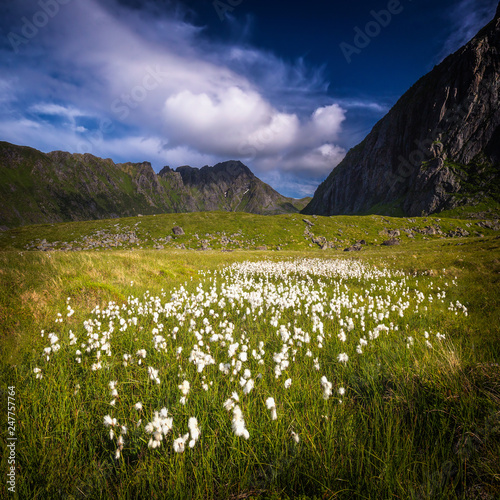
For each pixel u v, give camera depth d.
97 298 8.13
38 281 7.91
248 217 109.56
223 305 7.80
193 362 4.10
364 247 69.25
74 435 2.72
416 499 1.94
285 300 8.02
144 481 2.21
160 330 6.00
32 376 3.77
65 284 8.25
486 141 165.50
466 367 3.48
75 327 5.86
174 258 28.81
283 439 2.60
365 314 7.61
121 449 2.54
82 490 2.26
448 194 156.50
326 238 91.75
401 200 188.62
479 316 7.08
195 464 2.43
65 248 80.88
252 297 8.04
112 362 4.32
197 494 2.12
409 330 6.12
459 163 169.25
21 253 11.11
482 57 169.00
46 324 5.73
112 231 95.88
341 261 27.72
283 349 4.18
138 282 11.51
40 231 94.75
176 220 105.75
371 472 2.20
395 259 25.62
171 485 2.20
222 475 2.33
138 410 3.15
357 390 3.61
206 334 5.75
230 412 2.96
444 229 98.44
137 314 7.39
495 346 4.79
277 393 3.42
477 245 30.28
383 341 5.20
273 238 92.69
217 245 87.50
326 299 9.91
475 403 2.74
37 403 3.16
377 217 110.06
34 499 2.14
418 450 2.49
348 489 2.05
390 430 2.51
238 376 3.84
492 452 2.17
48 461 2.49
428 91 198.12
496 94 165.25
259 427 2.77
